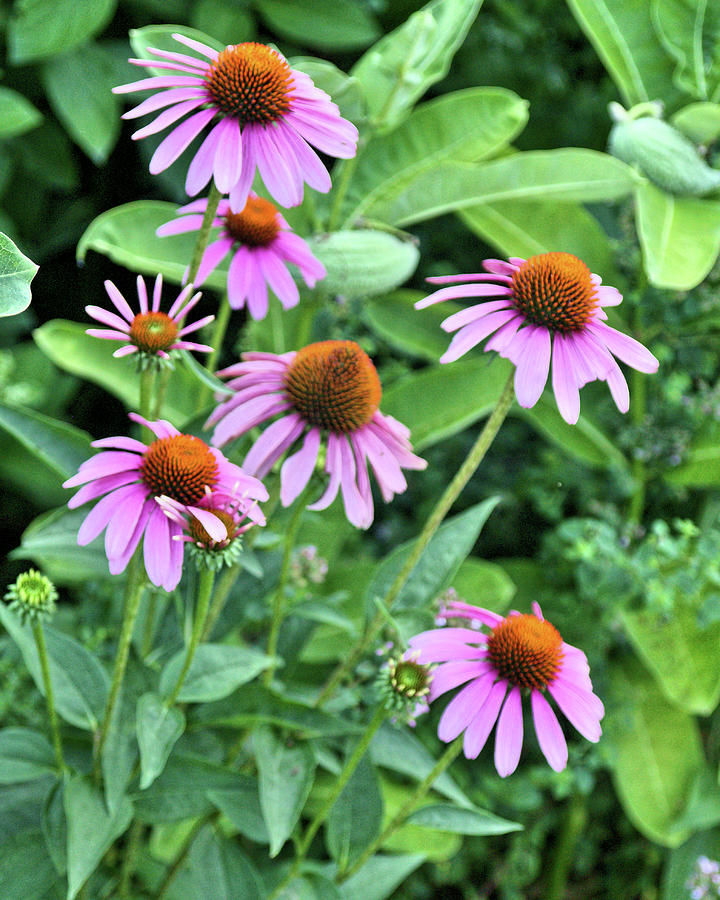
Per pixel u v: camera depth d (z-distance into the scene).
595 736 1.02
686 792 1.44
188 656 1.04
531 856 1.50
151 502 0.99
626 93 1.47
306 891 1.12
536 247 1.47
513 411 1.43
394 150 1.37
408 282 1.84
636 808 1.43
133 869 1.24
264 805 1.08
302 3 1.55
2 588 1.65
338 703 1.14
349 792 1.12
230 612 1.16
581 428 1.46
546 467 1.64
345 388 1.06
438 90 1.84
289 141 1.03
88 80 1.47
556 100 1.91
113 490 1.00
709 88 1.41
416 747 1.16
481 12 1.86
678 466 1.47
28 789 1.13
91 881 1.19
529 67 1.86
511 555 1.70
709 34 1.40
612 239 1.63
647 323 1.45
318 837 1.42
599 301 1.03
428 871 1.52
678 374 1.46
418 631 1.09
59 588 1.56
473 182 1.36
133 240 1.31
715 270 1.39
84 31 1.39
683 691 1.40
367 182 1.36
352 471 1.07
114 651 1.27
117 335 1.04
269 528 1.18
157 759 1.04
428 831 1.35
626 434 1.44
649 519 1.57
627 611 1.43
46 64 1.44
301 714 1.11
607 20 1.42
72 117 1.44
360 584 1.39
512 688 1.02
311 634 1.20
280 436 1.06
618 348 1.02
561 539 1.50
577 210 1.47
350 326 1.50
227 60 1.03
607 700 1.48
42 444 1.11
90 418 1.84
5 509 1.68
